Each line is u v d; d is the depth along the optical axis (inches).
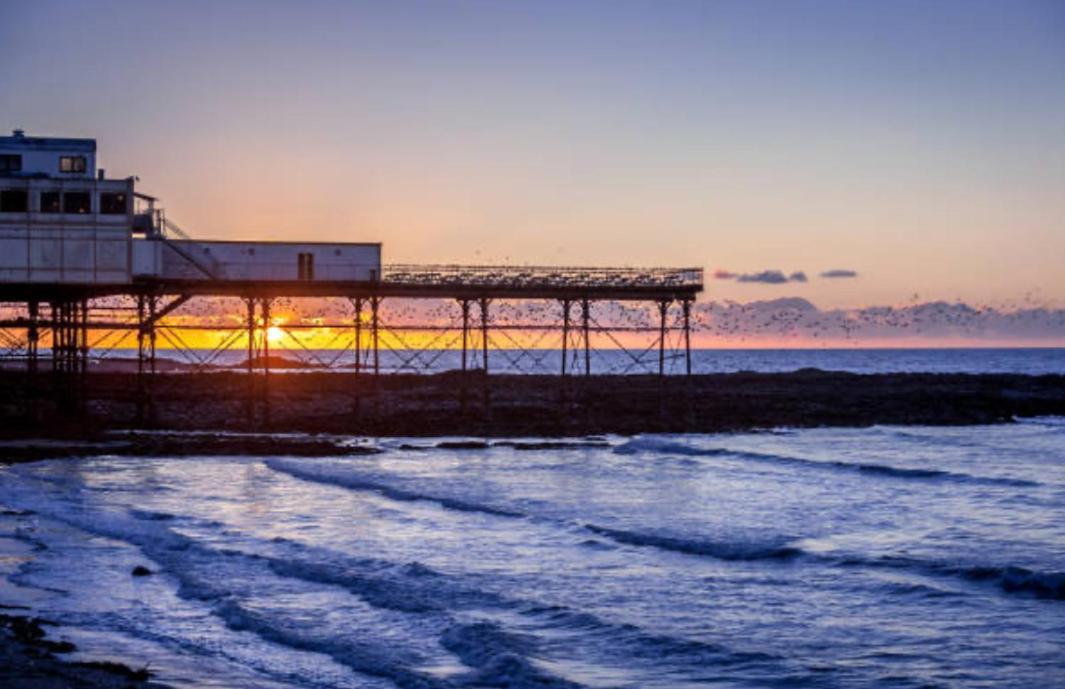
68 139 2140.7
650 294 2421.3
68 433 2352.4
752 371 6343.5
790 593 1096.2
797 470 2055.9
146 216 2208.4
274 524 1449.3
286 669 844.0
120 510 1531.7
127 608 1018.1
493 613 1006.4
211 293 2240.4
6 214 2048.5
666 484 1866.4
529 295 2346.2
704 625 977.5
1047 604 1052.5
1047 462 2209.6
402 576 1146.0
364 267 2277.3
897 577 1162.6
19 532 1369.3
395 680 816.9
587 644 914.7
